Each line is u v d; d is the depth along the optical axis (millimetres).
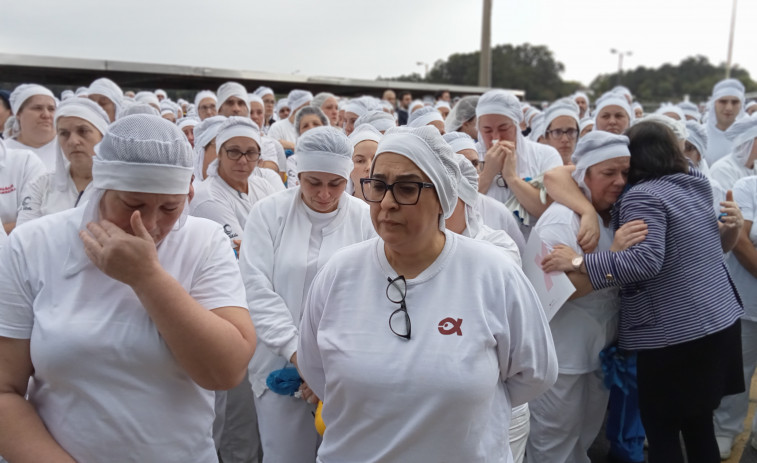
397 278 1681
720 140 7023
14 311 1604
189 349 1566
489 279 1682
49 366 1562
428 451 1611
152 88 14055
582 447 3357
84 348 1559
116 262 1467
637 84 74312
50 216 1715
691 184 2879
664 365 2770
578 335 3045
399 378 1593
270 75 13383
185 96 16484
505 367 1730
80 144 3219
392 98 12750
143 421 1624
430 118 5074
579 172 3148
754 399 4562
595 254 2799
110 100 6016
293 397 2725
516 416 2422
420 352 1602
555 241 3014
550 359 1787
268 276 2803
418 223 1609
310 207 2875
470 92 17172
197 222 1832
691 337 2713
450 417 1585
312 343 1904
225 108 6922
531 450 3252
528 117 9883
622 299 2959
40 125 4723
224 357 1625
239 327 1738
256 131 3777
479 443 1646
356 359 1644
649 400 2852
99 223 1569
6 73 11195
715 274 2791
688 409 2760
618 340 3096
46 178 3422
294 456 2773
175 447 1688
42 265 1625
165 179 1533
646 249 2680
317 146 2725
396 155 1614
